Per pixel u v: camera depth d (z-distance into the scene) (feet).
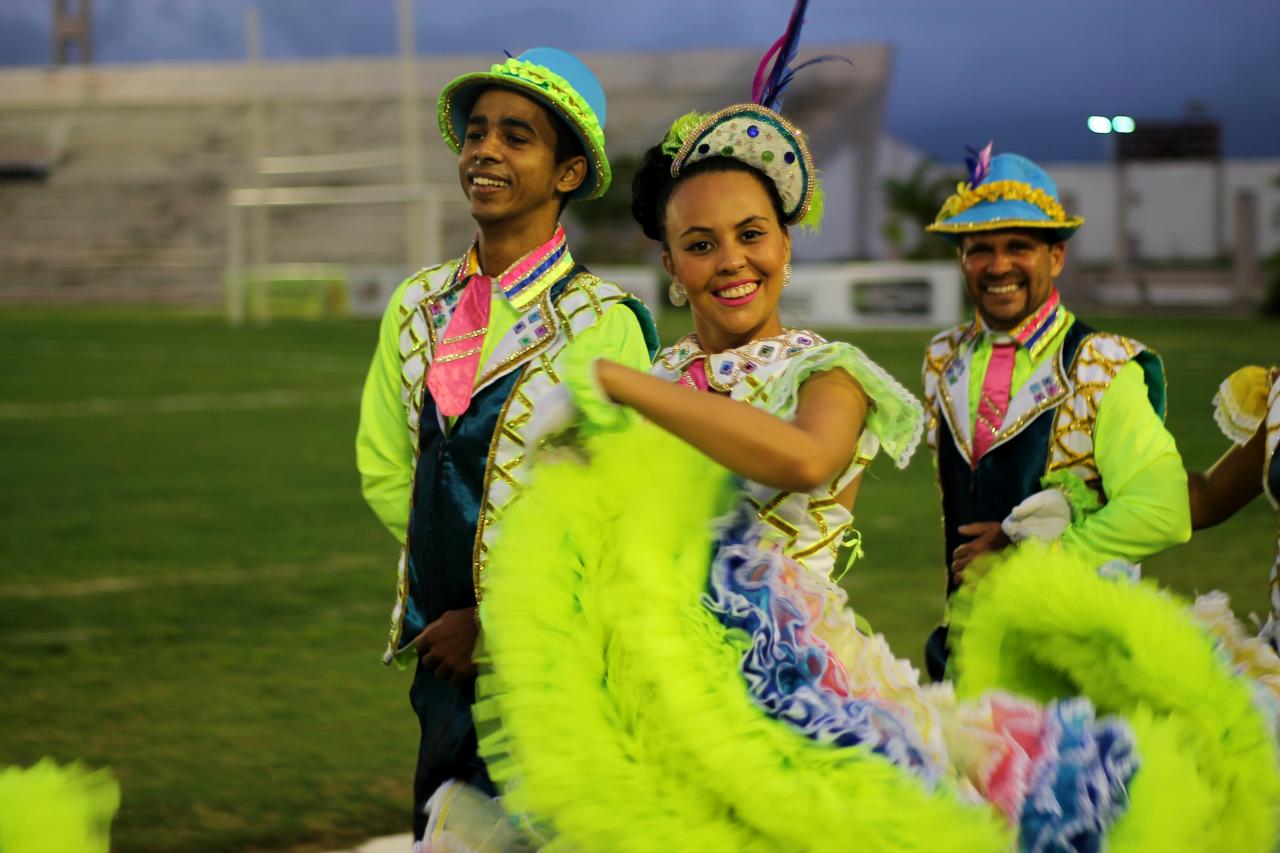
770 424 8.45
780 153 9.89
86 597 27.73
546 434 9.30
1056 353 14.57
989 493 14.66
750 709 8.68
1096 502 13.96
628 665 8.82
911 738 8.91
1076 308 134.10
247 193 154.71
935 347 15.48
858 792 8.49
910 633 24.39
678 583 9.01
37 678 22.18
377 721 20.04
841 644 9.34
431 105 198.39
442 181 189.47
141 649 23.90
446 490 11.82
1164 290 150.92
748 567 9.16
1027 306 14.71
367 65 202.59
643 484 9.05
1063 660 10.85
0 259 186.60
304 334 105.29
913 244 177.78
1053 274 14.92
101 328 113.09
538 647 8.85
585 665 8.89
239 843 15.55
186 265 182.80
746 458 8.43
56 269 184.44
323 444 50.19
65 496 39.47
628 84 193.57
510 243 12.12
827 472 8.72
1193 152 194.90
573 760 8.58
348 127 197.67
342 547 32.60
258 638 24.67
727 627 8.98
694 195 9.95
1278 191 173.17
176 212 191.42
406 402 12.26
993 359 14.88
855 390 9.24
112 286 181.47
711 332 10.20
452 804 11.37
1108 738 9.63
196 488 40.81
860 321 112.88
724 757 8.43
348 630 25.26
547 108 11.97
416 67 200.75
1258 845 10.42
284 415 58.44
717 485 9.17
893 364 72.08
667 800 8.57
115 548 32.48
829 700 8.85
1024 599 10.72
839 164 181.47
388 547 32.60
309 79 204.54
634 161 159.22
